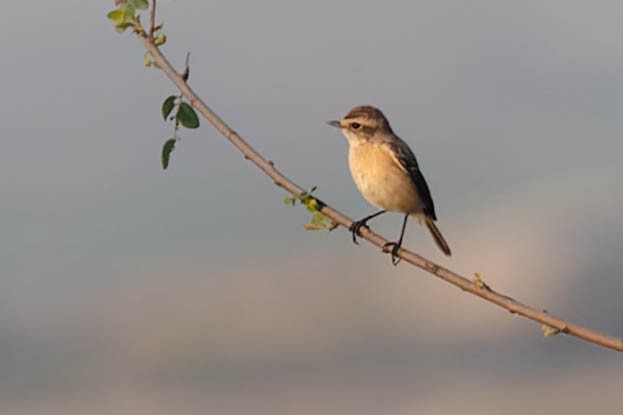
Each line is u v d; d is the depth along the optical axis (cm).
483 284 737
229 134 795
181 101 778
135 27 791
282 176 796
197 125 776
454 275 749
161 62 791
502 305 726
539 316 714
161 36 795
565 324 707
